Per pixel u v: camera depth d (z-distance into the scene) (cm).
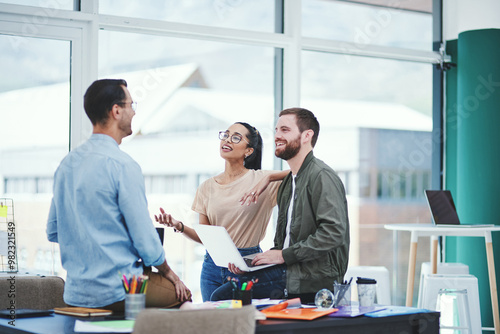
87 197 230
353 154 506
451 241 543
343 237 279
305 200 288
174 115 440
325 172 287
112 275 231
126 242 234
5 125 391
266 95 473
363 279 241
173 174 439
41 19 394
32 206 398
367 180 512
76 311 229
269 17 476
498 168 506
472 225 447
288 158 302
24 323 217
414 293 534
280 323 209
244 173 373
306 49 490
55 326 211
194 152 446
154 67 434
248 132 372
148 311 180
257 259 283
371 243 515
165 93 437
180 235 440
